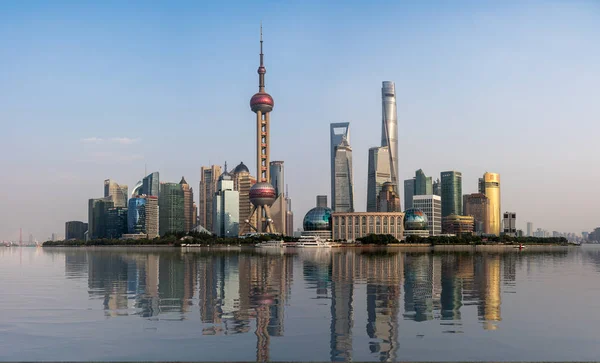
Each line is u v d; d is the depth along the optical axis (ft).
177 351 213.87
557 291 395.55
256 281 479.41
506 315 287.48
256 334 241.55
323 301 340.80
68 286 443.73
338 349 216.33
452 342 226.79
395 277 520.01
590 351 214.07
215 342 227.61
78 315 290.35
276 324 263.29
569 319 275.39
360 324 263.08
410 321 270.46
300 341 228.22
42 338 235.40
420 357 205.87
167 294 380.58
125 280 499.92
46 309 311.27
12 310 307.78
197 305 324.80
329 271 609.42
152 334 241.96
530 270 638.53
